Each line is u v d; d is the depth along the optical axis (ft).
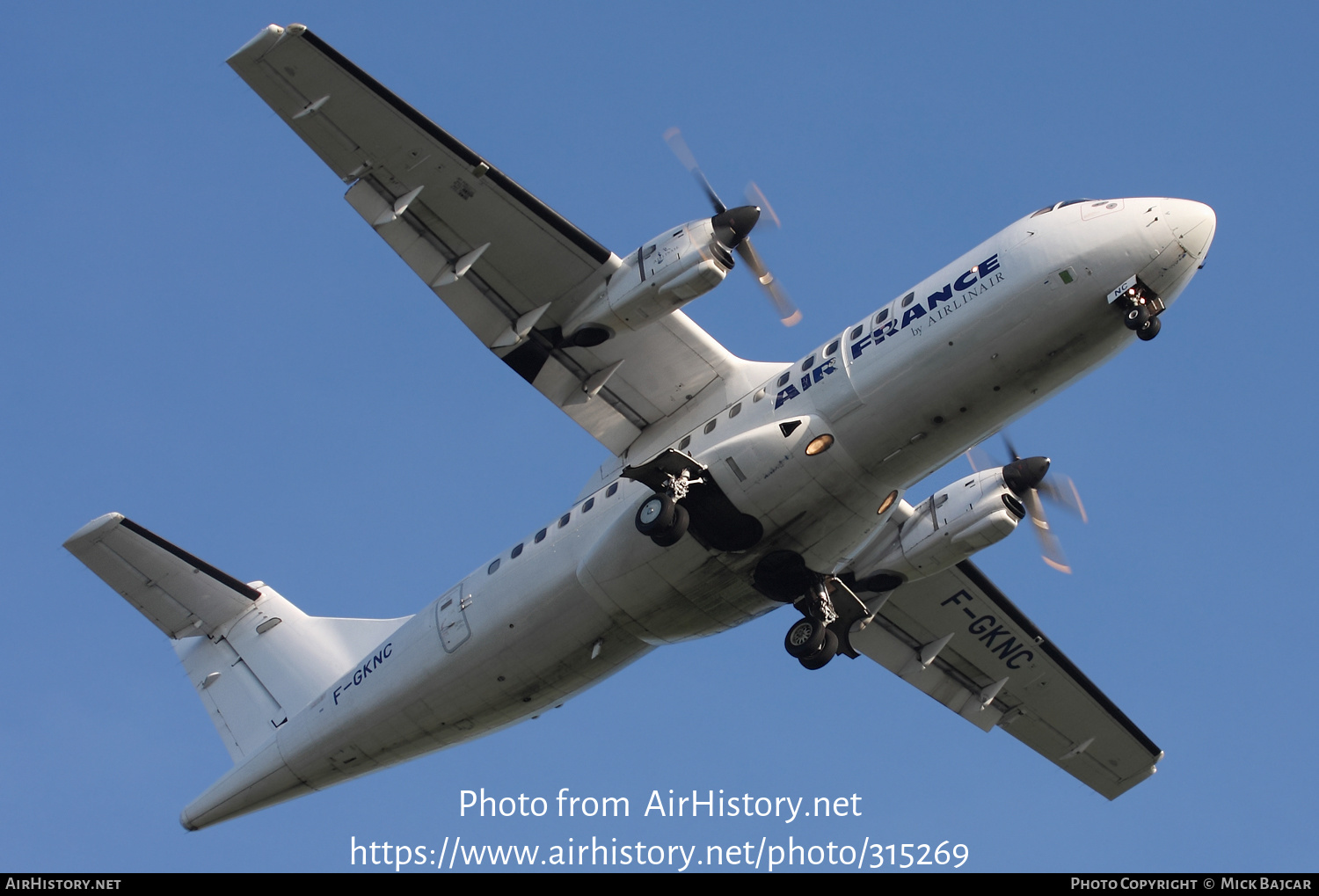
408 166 212.43
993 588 264.11
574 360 231.71
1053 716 287.89
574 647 239.50
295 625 287.69
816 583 228.63
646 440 238.68
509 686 247.70
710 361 230.27
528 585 239.71
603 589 230.07
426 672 251.80
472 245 220.64
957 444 213.25
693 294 214.48
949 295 208.54
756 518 216.74
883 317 215.31
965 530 235.81
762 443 212.84
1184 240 198.70
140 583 280.10
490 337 229.66
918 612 269.44
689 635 238.07
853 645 271.90
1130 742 288.10
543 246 218.18
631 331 222.07
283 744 270.87
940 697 283.79
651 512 216.95
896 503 223.10
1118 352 207.10
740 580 226.99
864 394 210.38
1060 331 202.39
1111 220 201.36
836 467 212.23
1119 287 199.82
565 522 240.32
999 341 203.92
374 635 279.49
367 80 203.62
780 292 223.71
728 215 216.13
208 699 288.10
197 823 275.59
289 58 202.39
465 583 251.80
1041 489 239.30
